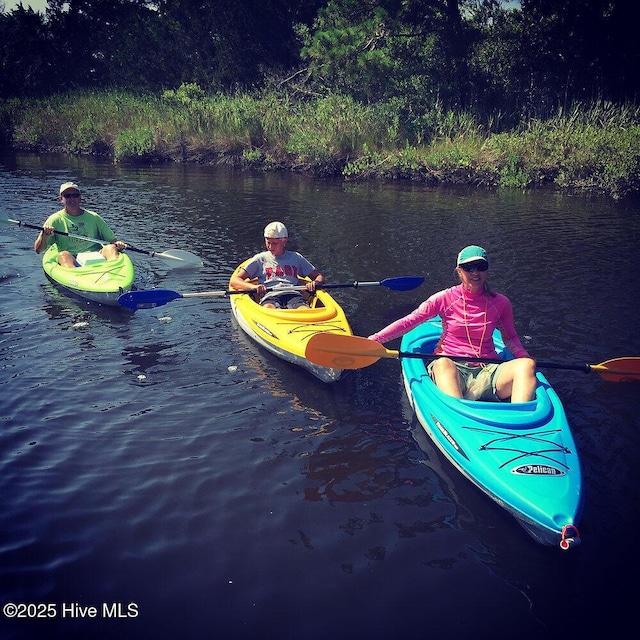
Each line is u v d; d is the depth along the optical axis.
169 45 29.47
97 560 3.53
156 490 4.13
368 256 9.61
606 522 3.82
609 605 3.22
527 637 3.03
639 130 16.05
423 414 4.71
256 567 3.48
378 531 3.77
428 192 15.21
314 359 5.13
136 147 20.86
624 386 5.55
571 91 21.20
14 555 3.55
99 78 33.94
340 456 4.54
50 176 17.28
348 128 18.66
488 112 20.80
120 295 7.08
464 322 4.92
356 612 3.18
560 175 15.80
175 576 3.43
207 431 4.84
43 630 3.08
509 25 21.88
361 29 20.33
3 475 4.25
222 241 10.50
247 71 27.38
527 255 9.55
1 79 32.12
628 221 11.83
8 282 8.19
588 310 7.29
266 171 18.92
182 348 6.33
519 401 4.40
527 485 3.75
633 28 20.67
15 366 5.86
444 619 3.13
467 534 3.74
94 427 4.87
